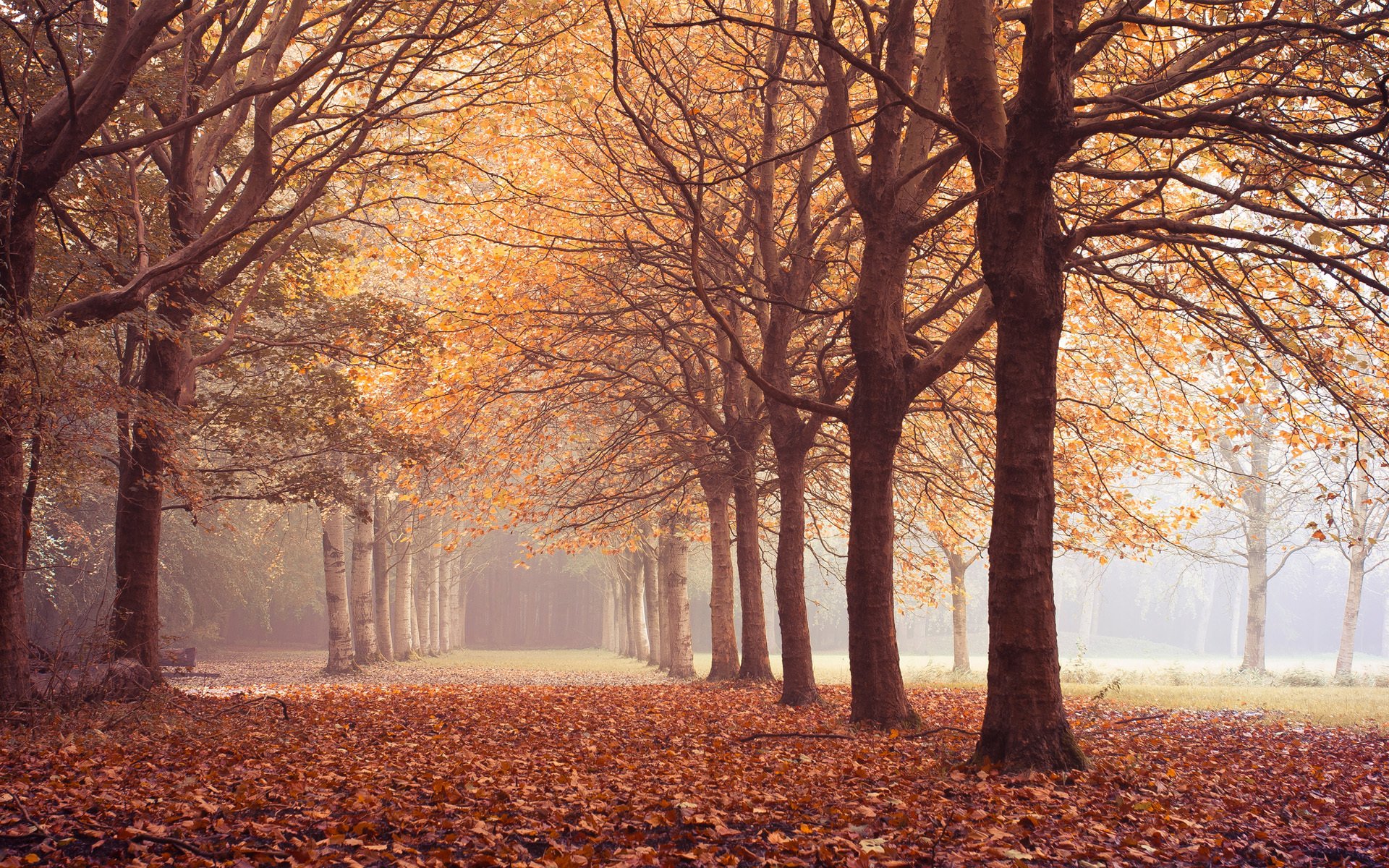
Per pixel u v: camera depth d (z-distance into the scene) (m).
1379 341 13.12
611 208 17.03
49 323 10.14
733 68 13.26
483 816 6.27
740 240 17.44
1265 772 9.31
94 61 11.24
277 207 18.84
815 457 20.58
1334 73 9.52
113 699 12.64
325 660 44.09
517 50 14.35
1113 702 19.00
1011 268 8.58
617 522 23.17
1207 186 9.07
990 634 8.58
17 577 11.48
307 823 5.92
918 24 14.34
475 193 18.94
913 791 7.38
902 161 11.93
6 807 5.89
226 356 16.50
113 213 13.52
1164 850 5.74
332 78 13.82
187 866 4.83
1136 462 18.25
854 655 12.50
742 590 20.42
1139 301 13.32
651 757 9.23
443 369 18.72
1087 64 11.13
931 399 17.45
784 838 5.80
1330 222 8.90
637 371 21.17
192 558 44.06
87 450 11.93
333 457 26.61
